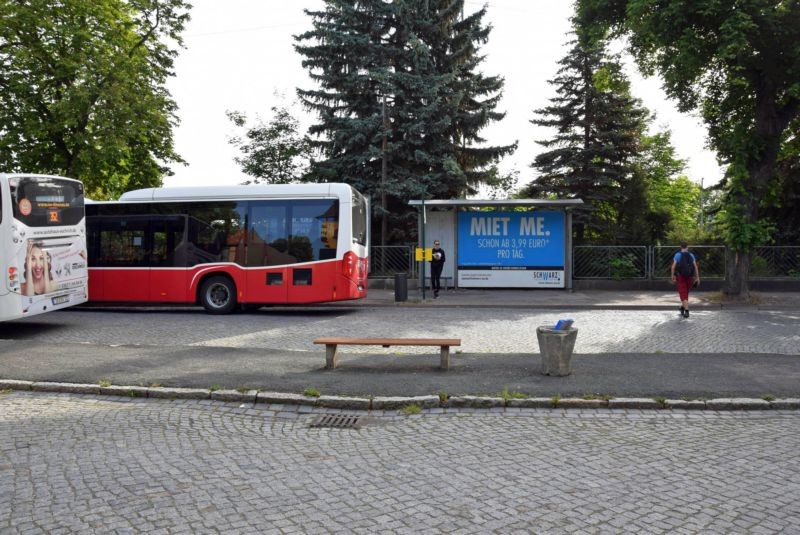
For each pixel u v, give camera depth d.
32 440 5.69
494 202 20.52
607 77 21.97
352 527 3.83
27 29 21.41
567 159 30.16
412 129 25.34
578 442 5.75
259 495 4.34
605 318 15.30
